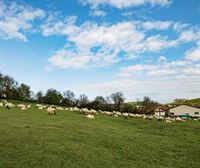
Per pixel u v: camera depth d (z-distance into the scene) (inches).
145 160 981.2
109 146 1141.7
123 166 856.3
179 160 1044.5
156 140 1459.2
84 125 1763.0
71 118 2183.8
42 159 821.2
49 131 1326.3
